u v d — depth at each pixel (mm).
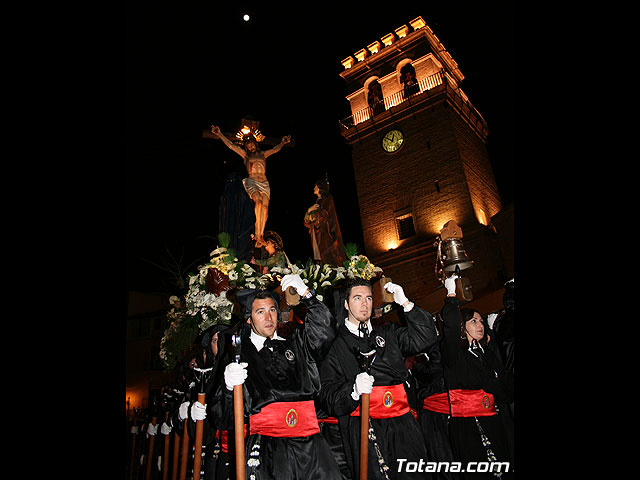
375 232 27422
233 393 3391
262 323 3742
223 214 10008
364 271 5695
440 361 4805
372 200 27953
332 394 3951
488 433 4426
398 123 27953
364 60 30172
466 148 27000
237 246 9617
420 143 26906
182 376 6496
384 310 5586
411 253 25016
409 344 4484
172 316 6531
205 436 4711
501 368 4785
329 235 10492
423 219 25859
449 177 25516
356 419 4082
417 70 28141
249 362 3703
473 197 25344
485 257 22891
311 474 3455
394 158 27703
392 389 4230
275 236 9859
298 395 3676
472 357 4625
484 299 9930
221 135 11117
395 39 29625
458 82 30125
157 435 9531
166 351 6352
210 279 5719
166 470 7371
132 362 27625
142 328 28047
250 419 3576
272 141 11531
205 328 5684
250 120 11688
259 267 8469
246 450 3520
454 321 4488
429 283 24156
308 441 3566
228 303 5582
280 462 3412
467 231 23781
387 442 4008
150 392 26953
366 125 28734
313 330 3973
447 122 26219
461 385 4520
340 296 4707
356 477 3904
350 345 4336
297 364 3801
